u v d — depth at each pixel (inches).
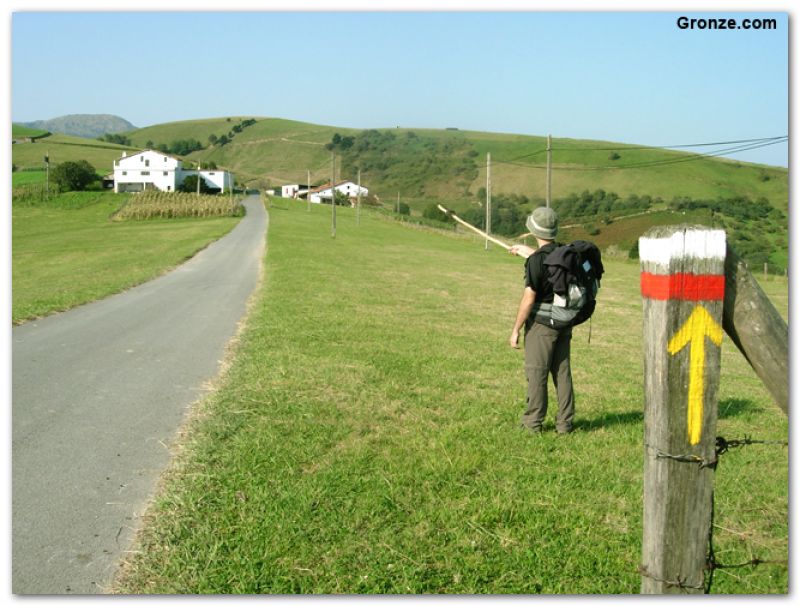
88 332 430.3
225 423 228.2
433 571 140.6
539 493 177.9
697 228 92.0
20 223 2965.1
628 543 153.9
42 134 6825.8
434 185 5408.5
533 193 4461.1
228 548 146.2
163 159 4677.7
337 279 835.4
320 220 2859.3
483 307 650.8
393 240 2027.6
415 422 237.0
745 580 140.4
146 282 804.6
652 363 95.5
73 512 164.2
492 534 155.8
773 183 4003.4
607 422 248.5
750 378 371.6
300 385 282.2
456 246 1971.0
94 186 4500.5
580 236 2405.3
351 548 146.9
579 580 139.4
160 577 136.4
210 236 1873.8
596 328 561.3
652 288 94.5
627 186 4143.7
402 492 175.2
